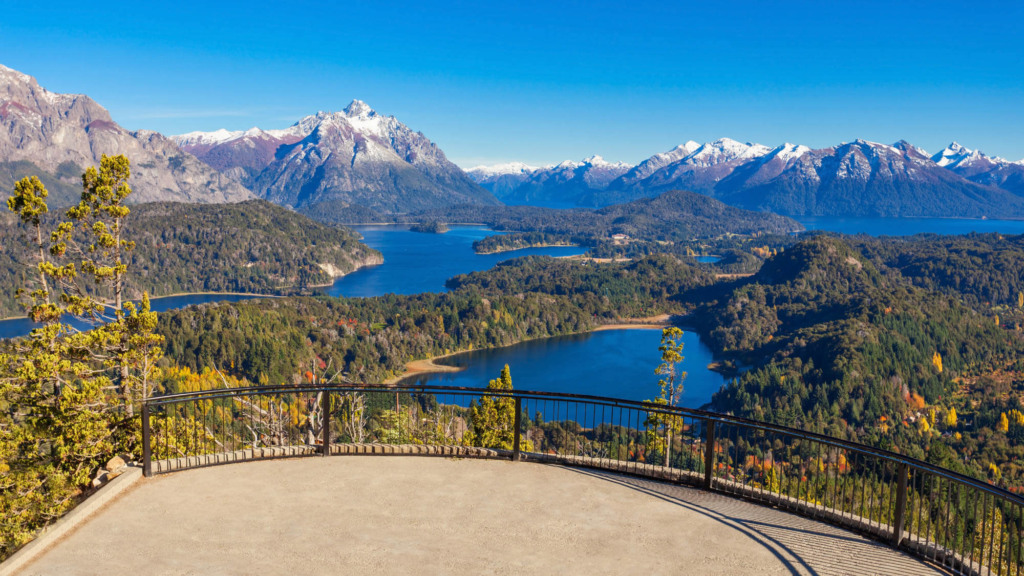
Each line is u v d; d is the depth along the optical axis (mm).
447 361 156875
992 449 94750
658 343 181750
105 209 20812
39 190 20531
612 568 6859
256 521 7906
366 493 8875
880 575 6840
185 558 6914
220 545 7238
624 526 7953
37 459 16828
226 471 9672
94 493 8633
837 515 8156
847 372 126938
